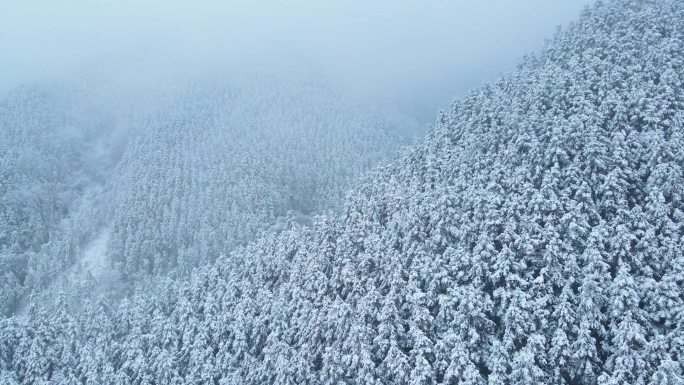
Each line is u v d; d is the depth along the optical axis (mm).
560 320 35719
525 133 53188
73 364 54625
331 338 44875
